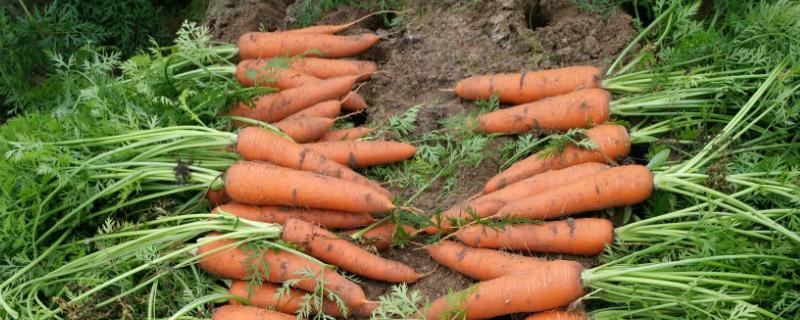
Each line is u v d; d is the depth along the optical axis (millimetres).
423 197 1732
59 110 1813
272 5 2021
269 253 1644
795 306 1530
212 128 1788
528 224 1646
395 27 1936
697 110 1751
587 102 1733
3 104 1994
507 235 1643
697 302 1557
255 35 1916
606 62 1813
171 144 1730
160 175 1699
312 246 1651
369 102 1865
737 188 1652
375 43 1915
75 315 1602
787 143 1698
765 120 1721
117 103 1794
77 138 1725
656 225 1627
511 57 1841
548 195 1655
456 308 1593
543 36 1858
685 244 1624
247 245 1644
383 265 1646
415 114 1792
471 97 1807
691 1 1873
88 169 1691
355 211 1677
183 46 1870
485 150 1765
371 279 1667
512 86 1785
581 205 1655
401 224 1675
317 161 1723
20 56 2012
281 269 1633
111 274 1660
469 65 1847
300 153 1726
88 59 2057
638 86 1762
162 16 2205
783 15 1731
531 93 1780
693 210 1642
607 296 1595
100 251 1646
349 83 1837
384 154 1754
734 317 1521
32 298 1636
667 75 1728
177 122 1797
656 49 1835
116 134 1740
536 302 1587
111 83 1841
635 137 1721
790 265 1555
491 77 1794
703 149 1676
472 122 1768
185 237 1662
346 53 1901
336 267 1656
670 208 1665
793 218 1592
